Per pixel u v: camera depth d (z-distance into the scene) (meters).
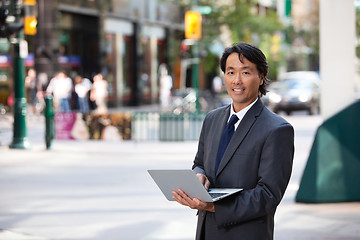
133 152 16.52
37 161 15.13
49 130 17.28
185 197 3.52
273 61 39.78
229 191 3.53
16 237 7.85
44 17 33.22
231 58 3.67
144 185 11.59
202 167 3.98
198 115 18.86
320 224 8.16
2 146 18.22
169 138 18.89
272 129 3.55
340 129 9.51
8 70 32.97
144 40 42.53
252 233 3.57
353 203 9.39
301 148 16.95
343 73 9.45
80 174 13.03
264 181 3.50
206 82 51.25
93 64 36.81
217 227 3.63
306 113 33.56
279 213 8.86
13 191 11.16
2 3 16.69
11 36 17.05
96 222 8.66
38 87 30.16
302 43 50.03
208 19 35.72
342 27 9.50
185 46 35.00
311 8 49.97
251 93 3.65
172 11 46.06
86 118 18.89
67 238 7.79
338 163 9.48
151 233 7.98
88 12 35.97
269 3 47.81
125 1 39.53
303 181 9.59
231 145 3.63
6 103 33.16
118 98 39.34
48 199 10.38
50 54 33.44
